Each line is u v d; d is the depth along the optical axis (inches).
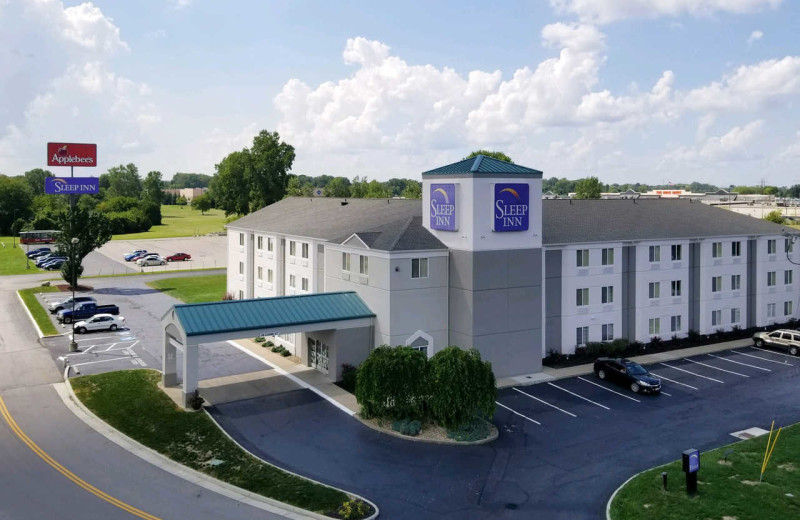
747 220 2442.2
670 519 961.5
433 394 1317.7
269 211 2802.7
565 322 1929.1
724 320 2269.9
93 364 1822.1
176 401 1499.8
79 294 3083.2
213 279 3671.3
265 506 1010.1
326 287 1918.1
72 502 1016.9
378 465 1171.3
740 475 1109.7
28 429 1337.4
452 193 1683.1
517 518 984.3
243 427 1352.1
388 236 1720.0
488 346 1688.0
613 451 1243.2
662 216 2311.8
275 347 1973.4
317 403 1497.3
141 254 4579.2
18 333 2235.5
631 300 2055.9
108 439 1284.4
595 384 1674.5
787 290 2428.6
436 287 1705.2
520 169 1728.6
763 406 1504.7
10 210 6884.8
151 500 1026.1
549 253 1884.8
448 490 1075.9
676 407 1499.8
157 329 2306.8
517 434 1331.2
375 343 1692.9
